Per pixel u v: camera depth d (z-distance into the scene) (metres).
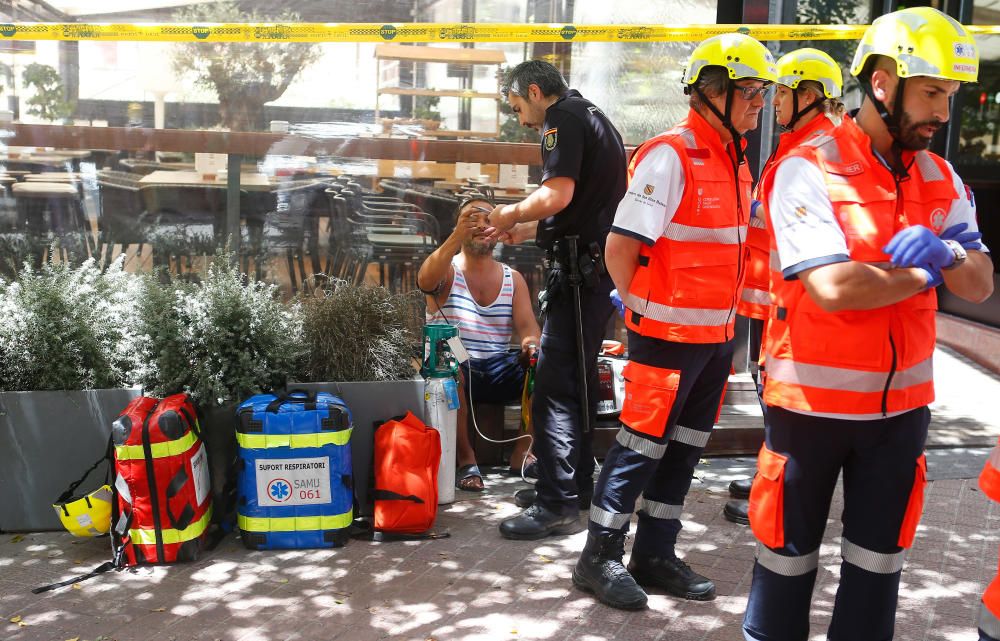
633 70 5.81
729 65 3.14
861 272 2.25
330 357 4.44
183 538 3.79
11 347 4.10
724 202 3.25
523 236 4.38
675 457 3.56
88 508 3.77
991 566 3.88
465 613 3.41
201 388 4.13
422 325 5.05
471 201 4.82
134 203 5.59
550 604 3.50
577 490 4.20
